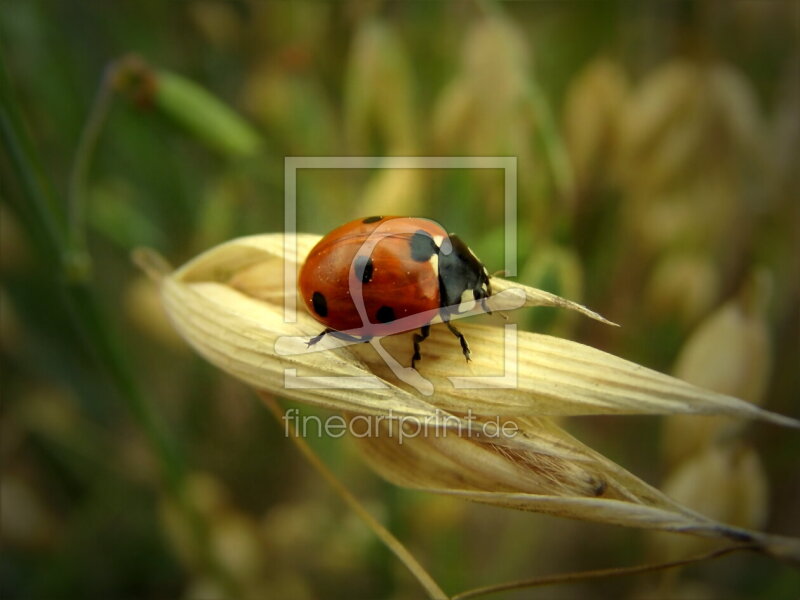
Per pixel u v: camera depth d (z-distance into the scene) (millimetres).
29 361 70
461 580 58
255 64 67
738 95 61
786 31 70
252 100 66
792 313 67
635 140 59
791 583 57
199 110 54
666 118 59
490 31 52
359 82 56
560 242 49
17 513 67
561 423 55
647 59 71
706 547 47
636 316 60
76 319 48
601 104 57
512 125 51
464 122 52
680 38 64
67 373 71
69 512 69
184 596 67
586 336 59
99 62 71
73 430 70
